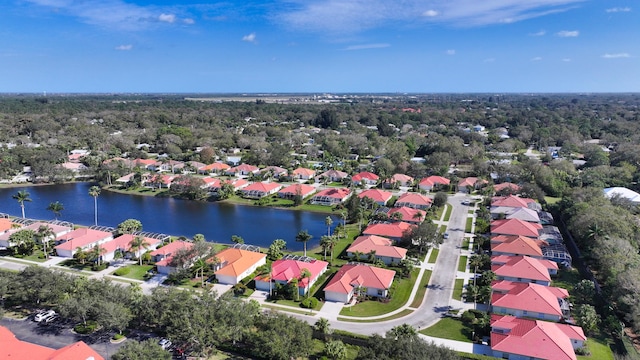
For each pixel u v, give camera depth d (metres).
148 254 105.38
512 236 112.88
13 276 82.31
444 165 198.62
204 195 165.38
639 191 157.00
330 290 85.56
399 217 129.62
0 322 74.88
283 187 178.00
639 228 106.06
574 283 93.88
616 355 68.44
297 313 80.69
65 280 80.00
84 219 140.38
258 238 123.25
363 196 154.88
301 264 95.19
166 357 58.41
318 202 157.50
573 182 168.00
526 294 80.75
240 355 67.31
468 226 130.88
